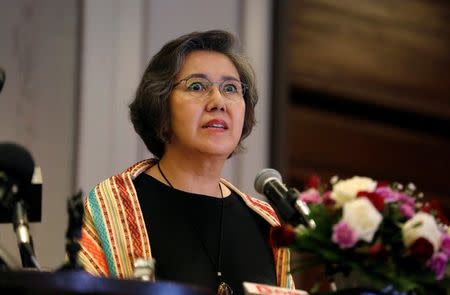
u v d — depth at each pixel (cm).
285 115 1188
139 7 1074
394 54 1345
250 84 660
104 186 628
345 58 1301
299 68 1257
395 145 1350
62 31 1033
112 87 1044
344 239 520
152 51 1078
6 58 1001
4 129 988
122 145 1038
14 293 396
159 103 636
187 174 638
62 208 995
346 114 1312
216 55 646
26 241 473
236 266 617
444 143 1389
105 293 400
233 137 633
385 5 1343
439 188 1379
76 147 1017
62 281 395
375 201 532
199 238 620
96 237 609
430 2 1382
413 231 525
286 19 1206
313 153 1276
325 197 546
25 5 1019
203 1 1127
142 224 611
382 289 530
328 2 1294
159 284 412
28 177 465
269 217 642
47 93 1015
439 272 527
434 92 1372
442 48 1383
